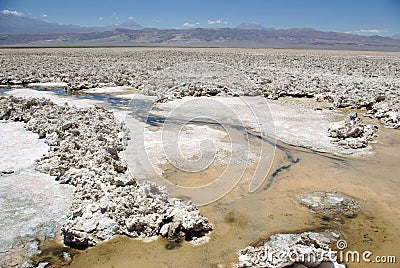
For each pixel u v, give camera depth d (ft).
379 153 31.91
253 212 21.66
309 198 23.54
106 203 20.24
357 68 90.94
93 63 95.40
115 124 37.09
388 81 69.31
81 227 18.60
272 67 91.15
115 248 17.95
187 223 19.02
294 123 40.78
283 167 28.48
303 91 58.08
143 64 92.38
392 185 25.61
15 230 18.74
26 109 41.19
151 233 19.04
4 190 22.56
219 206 22.26
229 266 16.81
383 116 43.68
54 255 17.28
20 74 71.20
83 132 32.55
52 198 21.86
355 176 27.04
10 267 16.28
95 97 54.13
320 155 31.22
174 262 17.04
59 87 62.85
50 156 27.45
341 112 47.11
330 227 20.26
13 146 30.35
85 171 24.71
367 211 22.03
